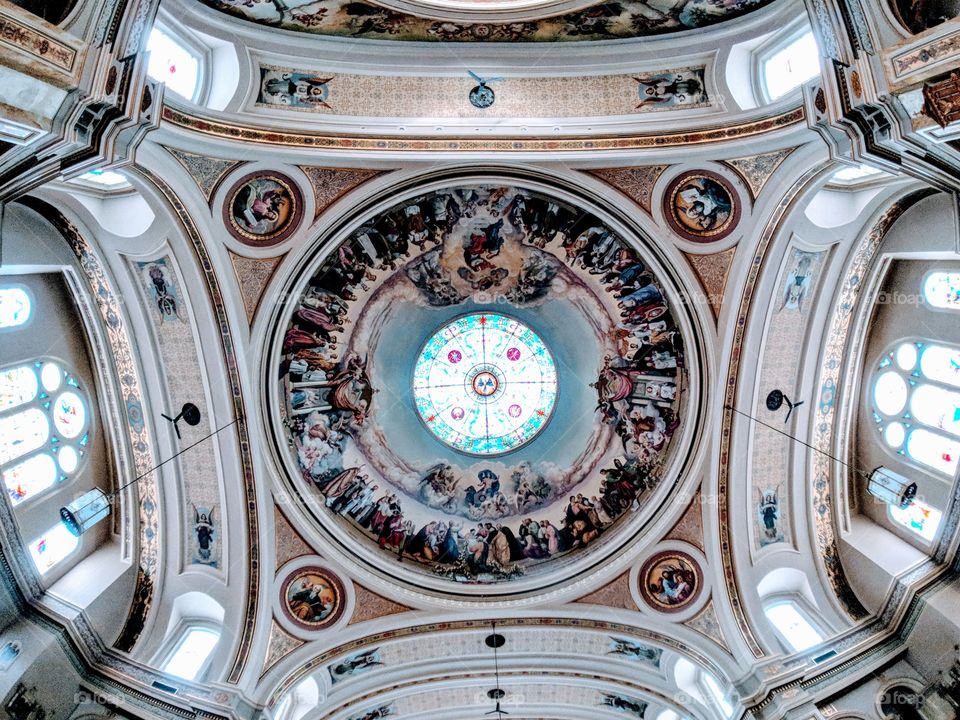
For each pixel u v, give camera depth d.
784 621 15.78
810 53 13.36
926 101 8.00
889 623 13.48
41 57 7.20
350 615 16.95
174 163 13.30
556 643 17.53
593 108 15.21
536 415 20.17
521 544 18.95
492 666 17.58
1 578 12.45
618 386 18.77
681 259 15.91
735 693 14.36
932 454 14.51
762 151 13.84
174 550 15.93
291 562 16.69
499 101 15.41
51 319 14.63
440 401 20.30
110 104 8.11
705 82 14.63
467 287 19.17
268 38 14.03
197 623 15.88
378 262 17.52
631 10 13.80
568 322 19.38
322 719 16.94
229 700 13.93
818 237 14.74
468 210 16.97
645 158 14.67
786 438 16.36
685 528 16.86
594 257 17.52
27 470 13.96
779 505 16.38
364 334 18.62
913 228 14.10
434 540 18.92
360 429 19.06
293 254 15.52
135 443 15.88
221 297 15.09
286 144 14.14
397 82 15.27
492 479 19.77
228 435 15.94
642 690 17.17
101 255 14.29
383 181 15.32
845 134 9.65
